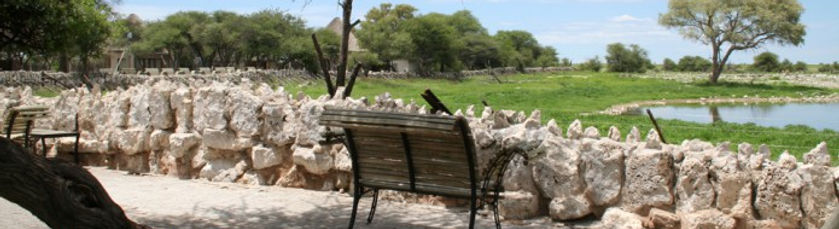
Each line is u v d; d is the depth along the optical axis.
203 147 10.17
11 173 4.39
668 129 21.02
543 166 7.55
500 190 7.56
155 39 77.62
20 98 13.41
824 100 56.88
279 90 9.91
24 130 10.70
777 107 48.25
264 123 9.72
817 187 6.36
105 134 11.35
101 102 11.55
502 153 6.48
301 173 9.43
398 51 87.50
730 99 57.28
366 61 79.69
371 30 92.44
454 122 5.86
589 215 7.50
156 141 10.52
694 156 6.94
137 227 5.07
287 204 8.43
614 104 43.94
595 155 7.40
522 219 7.59
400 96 44.66
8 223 7.25
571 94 51.84
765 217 6.54
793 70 132.12
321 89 46.06
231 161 10.07
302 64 82.44
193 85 10.59
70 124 11.94
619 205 7.31
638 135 7.58
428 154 6.50
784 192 6.43
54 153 12.07
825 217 6.31
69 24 18.20
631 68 132.88
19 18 16.44
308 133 9.25
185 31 81.00
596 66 143.12
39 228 7.07
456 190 6.52
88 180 4.78
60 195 4.54
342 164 8.93
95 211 4.70
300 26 88.00
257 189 9.32
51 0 17.09
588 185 7.41
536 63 151.62
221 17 85.31
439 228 7.26
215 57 91.81
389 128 6.18
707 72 133.62
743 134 19.56
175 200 8.70
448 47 90.69
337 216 7.81
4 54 45.12
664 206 7.02
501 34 158.25
